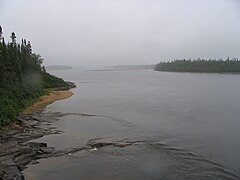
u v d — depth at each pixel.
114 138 32.03
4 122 36.53
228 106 53.47
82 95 76.19
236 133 33.94
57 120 42.16
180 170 22.81
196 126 37.69
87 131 35.56
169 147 28.67
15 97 52.66
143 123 39.97
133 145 29.34
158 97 68.94
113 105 57.22
